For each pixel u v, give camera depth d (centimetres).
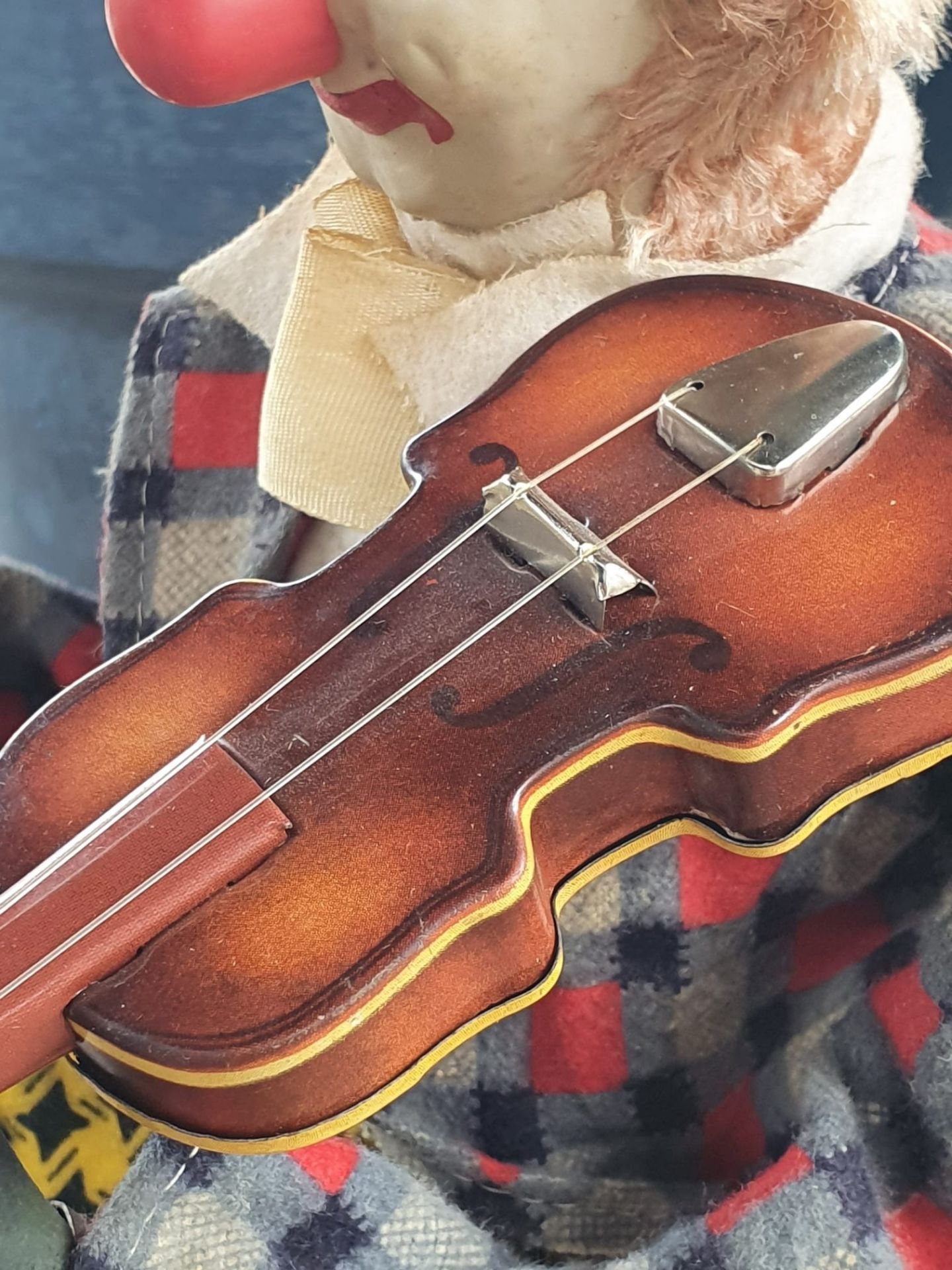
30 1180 11
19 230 24
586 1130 13
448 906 9
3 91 23
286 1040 9
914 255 13
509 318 12
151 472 15
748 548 10
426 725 10
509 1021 13
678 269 12
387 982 9
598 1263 12
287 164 23
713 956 13
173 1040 9
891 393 11
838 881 13
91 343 23
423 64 11
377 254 13
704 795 10
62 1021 9
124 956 9
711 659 10
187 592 15
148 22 10
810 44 11
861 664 10
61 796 10
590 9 10
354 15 10
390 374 13
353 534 14
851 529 10
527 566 10
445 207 12
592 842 10
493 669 10
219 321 15
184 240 23
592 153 11
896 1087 12
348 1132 13
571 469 11
